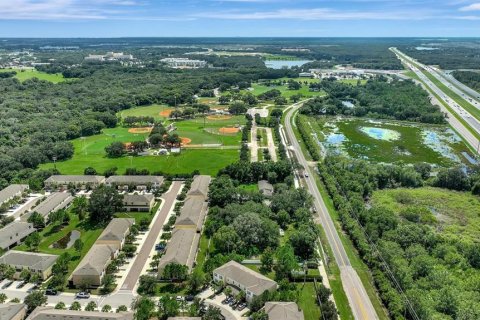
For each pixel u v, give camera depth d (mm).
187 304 168375
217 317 155000
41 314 153875
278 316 151500
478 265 195625
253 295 168625
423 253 195125
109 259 196875
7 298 172750
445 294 163750
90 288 180500
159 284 183250
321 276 186750
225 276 181125
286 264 187125
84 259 190750
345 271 195000
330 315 158250
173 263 183625
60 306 163375
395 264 185250
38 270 186375
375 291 180500
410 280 174500
